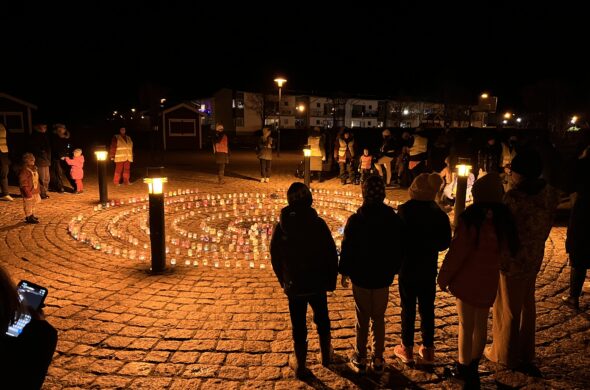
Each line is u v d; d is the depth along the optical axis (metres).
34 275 6.39
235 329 4.80
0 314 1.51
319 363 4.16
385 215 3.82
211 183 16.11
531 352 4.16
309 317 5.12
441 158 12.26
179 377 3.88
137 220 10.05
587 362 4.24
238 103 52.34
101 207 11.07
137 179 16.48
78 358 4.16
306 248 3.81
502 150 11.86
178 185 15.58
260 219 10.63
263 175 16.39
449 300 5.75
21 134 23.94
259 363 4.13
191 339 4.56
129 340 4.52
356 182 16.03
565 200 11.74
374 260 3.80
